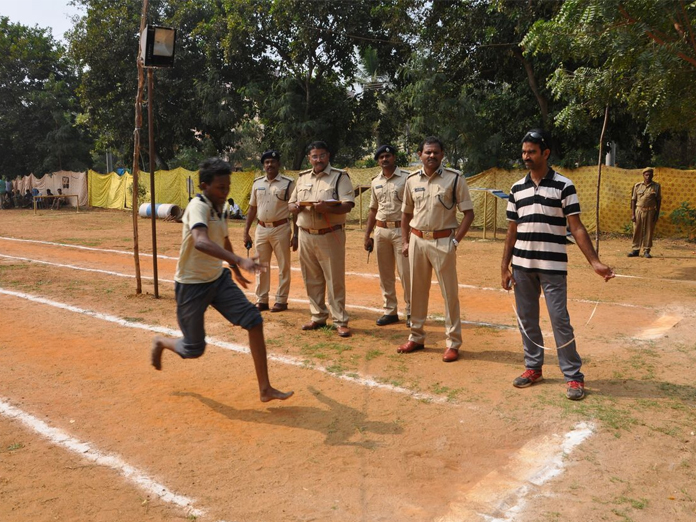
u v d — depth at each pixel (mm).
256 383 5023
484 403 4508
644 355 5641
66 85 36594
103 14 26594
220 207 4293
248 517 3070
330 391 4809
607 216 16125
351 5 22109
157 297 8344
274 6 21891
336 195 6324
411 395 4707
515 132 20031
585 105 11086
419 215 5562
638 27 8664
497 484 3371
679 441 3846
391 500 3215
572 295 8430
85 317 7254
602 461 3609
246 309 4266
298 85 24469
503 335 6480
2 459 3697
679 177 15016
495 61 19453
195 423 4227
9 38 35312
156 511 3135
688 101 9539
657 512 3082
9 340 6281
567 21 9492
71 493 3309
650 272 10391
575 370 4629
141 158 32031
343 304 6562
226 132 28250
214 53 25109
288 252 7594
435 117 20047
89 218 24078
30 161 38000
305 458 3693
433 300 8273
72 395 4762
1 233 17688
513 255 4918
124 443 3918
